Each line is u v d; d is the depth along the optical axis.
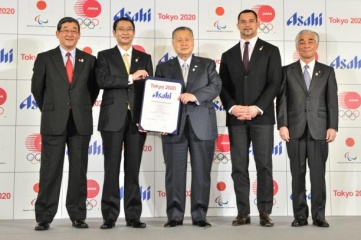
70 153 3.87
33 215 4.57
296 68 4.09
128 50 4.01
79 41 4.68
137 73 3.81
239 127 4.00
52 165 3.81
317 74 4.06
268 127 3.94
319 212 3.98
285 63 4.82
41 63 3.87
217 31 4.79
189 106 3.92
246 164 4.02
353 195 4.77
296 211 4.00
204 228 3.81
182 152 3.93
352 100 4.80
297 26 4.83
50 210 3.83
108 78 3.79
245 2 4.81
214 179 4.71
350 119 4.80
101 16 4.71
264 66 4.01
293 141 4.01
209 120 3.93
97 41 4.70
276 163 4.76
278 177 4.75
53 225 4.04
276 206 4.73
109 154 3.83
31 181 4.58
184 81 4.02
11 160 4.56
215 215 4.69
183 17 4.77
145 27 4.74
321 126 3.97
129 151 3.88
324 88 4.04
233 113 3.93
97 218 4.56
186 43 3.97
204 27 4.78
